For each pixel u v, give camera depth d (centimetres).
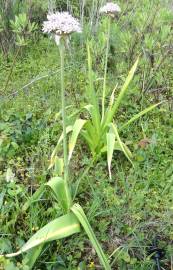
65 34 47
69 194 57
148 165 71
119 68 94
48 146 76
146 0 104
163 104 90
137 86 91
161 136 80
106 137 68
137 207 63
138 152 75
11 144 74
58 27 47
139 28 94
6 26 112
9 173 64
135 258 55
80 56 109
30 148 75
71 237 58
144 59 90
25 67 107
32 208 59
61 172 65
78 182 64
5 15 111
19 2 116
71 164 72
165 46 96
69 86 97
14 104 88
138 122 85
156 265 56
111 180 68
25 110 85
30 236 58
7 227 58
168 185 67
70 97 91
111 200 63
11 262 51
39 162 72
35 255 53
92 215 60
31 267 53
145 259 55
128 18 107
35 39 120
